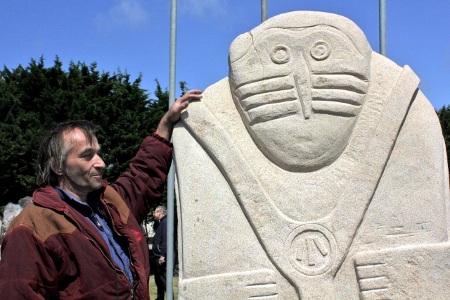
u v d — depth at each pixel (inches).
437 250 78.0
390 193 80.4
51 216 62.3
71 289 62.2
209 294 79.9
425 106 83.4
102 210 70.8
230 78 86.1
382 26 115.2
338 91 81.1
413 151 81.4
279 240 79.2
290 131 81.3
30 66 517.7
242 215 81.4
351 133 82.2
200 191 83.0
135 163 82.2
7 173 467.2
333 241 78.3
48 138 67.4
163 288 233.9
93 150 67.6
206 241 81.5
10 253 59.2
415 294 77.2
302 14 84.3
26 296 58.2
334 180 80.7
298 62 82.4
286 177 81.7
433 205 80.0
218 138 83.0
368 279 77.5
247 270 79.7
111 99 517.7
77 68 527.8
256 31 84.8
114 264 64.0
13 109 493.0
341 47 82.2
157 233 232.4
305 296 77.2
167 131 85.6
